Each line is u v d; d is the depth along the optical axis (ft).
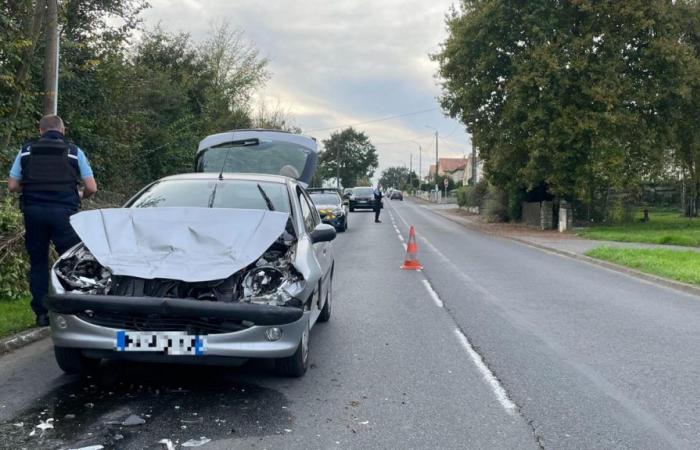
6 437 13.64
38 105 48.88
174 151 76.64
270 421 15.03
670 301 33.88
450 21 90.74
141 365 19.21
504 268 47.37
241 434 14.19
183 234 17.39
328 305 26.76
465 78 89.45
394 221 113.80
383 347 22.59
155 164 75.51
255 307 15.62
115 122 60.03
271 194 21.44
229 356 15.76
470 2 88.58
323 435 14.30
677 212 132.26
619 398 17.38
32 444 13.28
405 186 427.74
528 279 41.45
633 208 100.89
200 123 88.58
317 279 18.34
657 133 87.15
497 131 88.89
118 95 60.34
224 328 15.80
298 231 20.07
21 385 17.13
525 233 85.35
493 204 116.06
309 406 16.17
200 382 17.83
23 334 21.33
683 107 85.71
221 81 114.52
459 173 420.77
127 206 20.68
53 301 15.74
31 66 47.14
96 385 17.29
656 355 22.08
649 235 72.33
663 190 138.82
